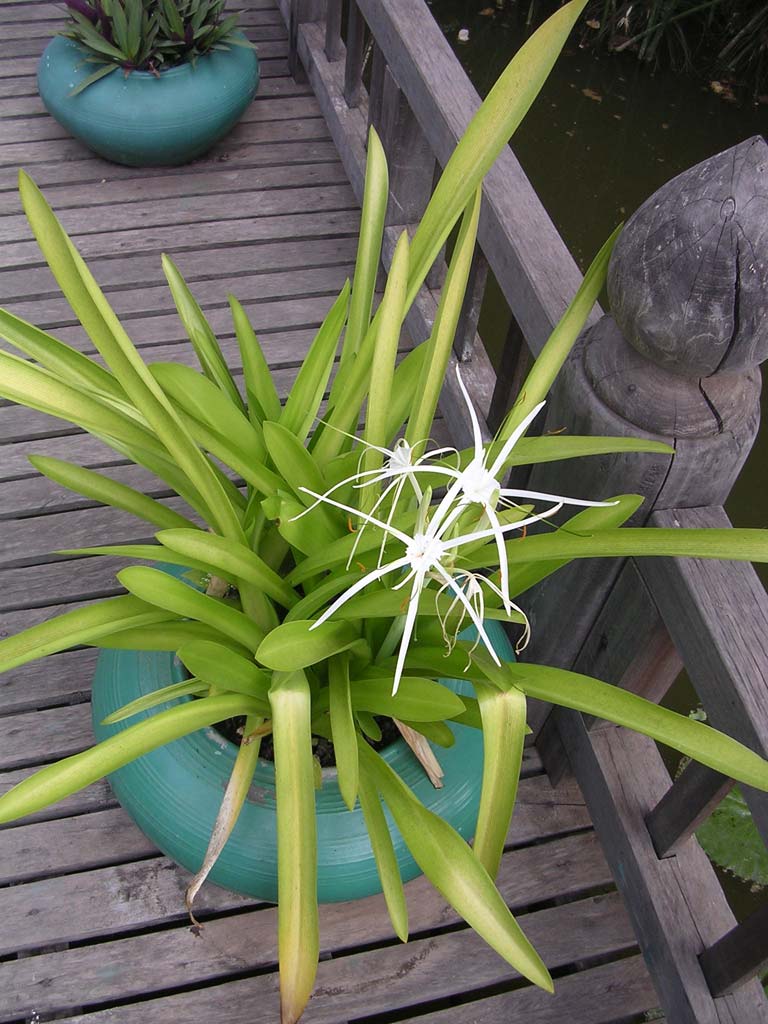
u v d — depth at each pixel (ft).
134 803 3.17
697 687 2.87
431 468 2.04
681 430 2.71
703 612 2.75
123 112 5.94
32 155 6.46
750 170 2.22
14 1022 3.55
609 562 3.22
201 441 2.76
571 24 2.57
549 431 3.12
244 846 3.06
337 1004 3.67
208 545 2.54
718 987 3.44
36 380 2.59
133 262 5.94
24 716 4.17
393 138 5.38
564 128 10.28
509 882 4.01
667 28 11.01
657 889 3.61
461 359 5.12
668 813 3.51
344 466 2.80
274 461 2.73
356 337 3.18
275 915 3.82
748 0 10.72
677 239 2.31
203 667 2.52
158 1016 3.58
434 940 3.83
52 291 5.71
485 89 10.79
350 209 6.42
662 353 2.51
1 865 3.80
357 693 2.69
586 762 3.89
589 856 4.09
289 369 5.56
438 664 2.69
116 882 3.81
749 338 2.38
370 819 2.63
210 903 3.79
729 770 2.34
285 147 6.75
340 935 3.79
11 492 4.83
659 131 10.36
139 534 4.77
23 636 2.59
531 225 3.69
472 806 3.17
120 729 3.16
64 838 3.88
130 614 2.71
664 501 2.86
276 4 7.79
